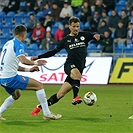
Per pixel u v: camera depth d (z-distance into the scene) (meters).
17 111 29.78
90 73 55.03
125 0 71.06
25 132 20.73
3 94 44.53
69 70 25.70
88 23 64.94
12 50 23.16
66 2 66.62
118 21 64.12
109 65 55.00
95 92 46.69
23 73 54.56
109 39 58.94
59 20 66.69
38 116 26.83
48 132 20.83
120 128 22.36
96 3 66.06
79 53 26.11
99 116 27.41
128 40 62.34
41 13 68.31
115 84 56.25
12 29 68.56
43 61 23.50
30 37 64.00
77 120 25.33
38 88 24.00
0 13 69.25
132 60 56.22
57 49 26.58
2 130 21.27
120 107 33.09
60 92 26.06
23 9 69.38
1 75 23.50
